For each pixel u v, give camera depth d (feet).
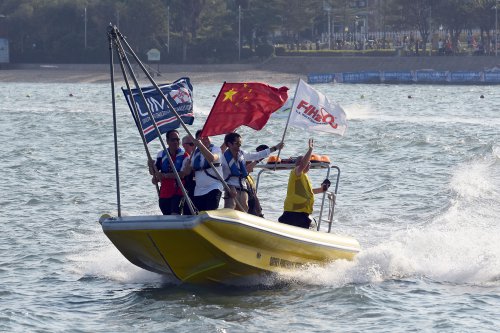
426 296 122.52
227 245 119.85
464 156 287.69
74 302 120.57
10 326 109.60
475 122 459.32
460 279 131.44
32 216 183.42
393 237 159.02
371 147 323.78
